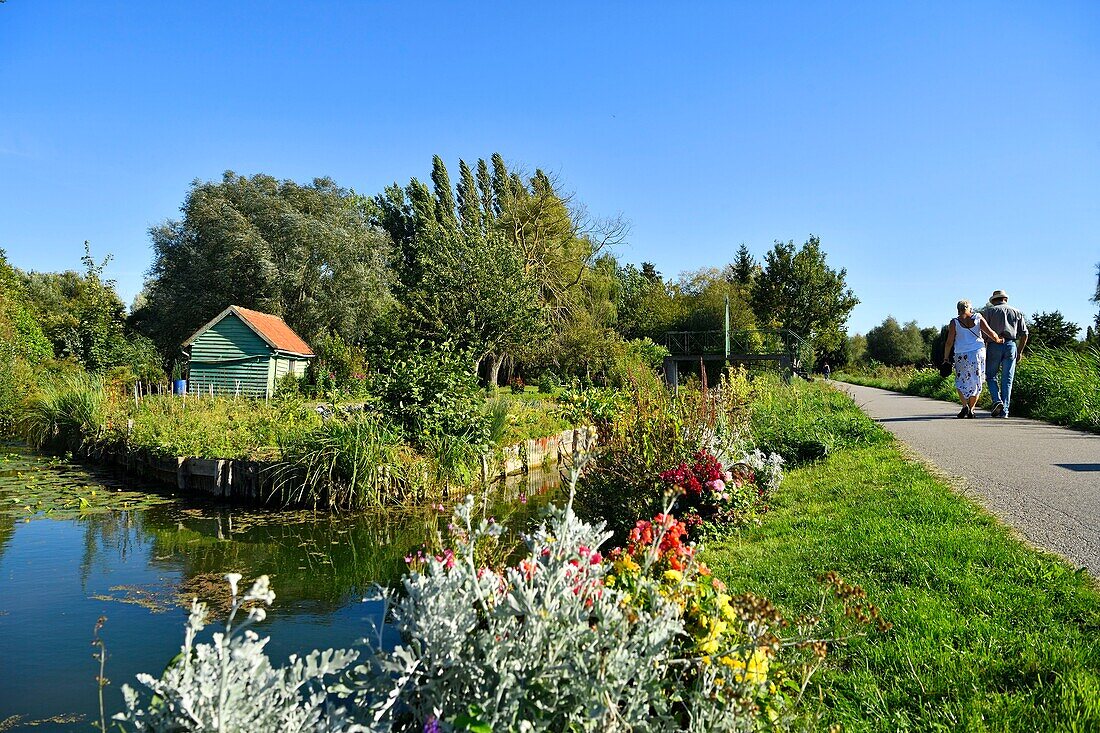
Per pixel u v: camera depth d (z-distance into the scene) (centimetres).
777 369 3325
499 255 2956
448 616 256
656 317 4878
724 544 616
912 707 312
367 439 1120
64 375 2247
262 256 3862
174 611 636
